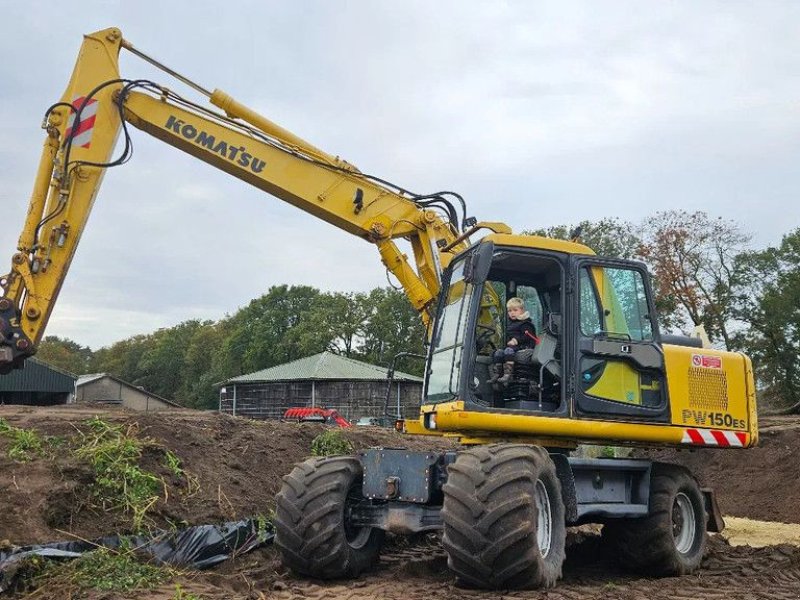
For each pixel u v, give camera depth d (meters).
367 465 6.87
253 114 9.12
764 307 41.22
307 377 44.78
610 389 7.00
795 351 41.72
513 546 5.61
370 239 9.17
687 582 6.87
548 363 6.82
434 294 9.04
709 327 40.16
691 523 7.91
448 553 5.77
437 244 9.09
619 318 7.13
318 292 79.12
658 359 7.23
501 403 6.91
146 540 6.77
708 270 40.03
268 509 8.36
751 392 7.95
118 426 8.33
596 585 6.82
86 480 7.08
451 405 6.56
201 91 9.05
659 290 38.34
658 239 38.81
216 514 7.64
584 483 7.10
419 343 66.69
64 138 8.54
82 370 119.81
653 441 7.28
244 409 46.84
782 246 42.66
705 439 7.43
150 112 8.89
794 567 7.73
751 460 14.91
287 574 6.85
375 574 7.05
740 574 7.39
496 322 7.32
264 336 77.00
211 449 9.02
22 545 5.98
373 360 70.12
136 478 7.39
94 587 5.72
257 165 9.05
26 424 8.20
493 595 5.71
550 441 6.96
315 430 11.17
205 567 7.05
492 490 5.67
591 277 7.10
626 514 7.23
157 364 100.50
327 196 9.12
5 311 8.05
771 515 12.96
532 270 7.37
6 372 8.15
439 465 6.61
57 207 8.39
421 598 5.85
